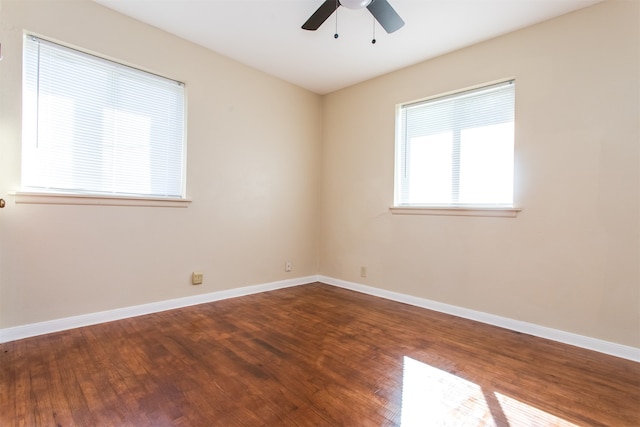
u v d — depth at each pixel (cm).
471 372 185
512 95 266
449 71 299
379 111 356
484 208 272
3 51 206
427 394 161
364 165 370
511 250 260
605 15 219
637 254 207
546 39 243
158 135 282
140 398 152
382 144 353
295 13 248
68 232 232
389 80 348
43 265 222
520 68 256
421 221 317
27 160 219
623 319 211
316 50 304
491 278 270
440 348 217
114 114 257
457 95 299
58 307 229
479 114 285
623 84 212
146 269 272
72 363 184
